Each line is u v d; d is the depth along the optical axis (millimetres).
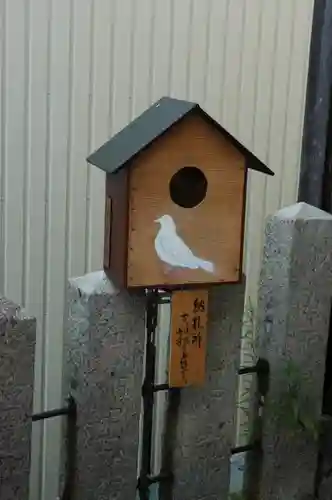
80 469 2275
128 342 2246
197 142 2061
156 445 3484
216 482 2523
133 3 3203
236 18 3398
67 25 3127
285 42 3518
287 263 2482
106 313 2195
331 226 2498
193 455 2461
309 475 2686
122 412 2287
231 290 2367
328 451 2701
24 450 2084
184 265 2150
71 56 3160
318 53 2838
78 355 2234
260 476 2631
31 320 2006
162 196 2070
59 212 3295
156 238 2098
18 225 3242
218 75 3420
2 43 3055
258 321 2646
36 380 3402
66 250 3346
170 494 2477
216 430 2475
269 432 2600
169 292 2197
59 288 3367
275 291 2543
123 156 2021
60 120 3205
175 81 3346
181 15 3293
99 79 3221
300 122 3633
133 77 3270
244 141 3549
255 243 3672
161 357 3461
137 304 2229
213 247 2170
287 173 3668
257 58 3480
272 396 2582
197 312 2236
